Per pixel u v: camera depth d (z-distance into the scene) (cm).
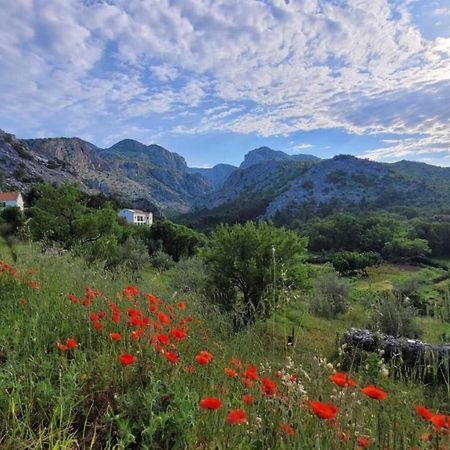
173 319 333
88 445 152
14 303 339
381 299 992
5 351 221
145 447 133
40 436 137
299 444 131
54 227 1719
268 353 319
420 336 819
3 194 6544
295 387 175
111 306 312
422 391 215
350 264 4488
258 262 1039
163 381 186
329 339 714
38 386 171
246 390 196
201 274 1124
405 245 5128
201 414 165
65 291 384
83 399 174
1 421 155
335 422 142
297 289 1058
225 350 288
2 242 763
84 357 206
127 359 182
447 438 129
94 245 1336
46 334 251
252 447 146
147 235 3441
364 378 226
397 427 160
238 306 983
